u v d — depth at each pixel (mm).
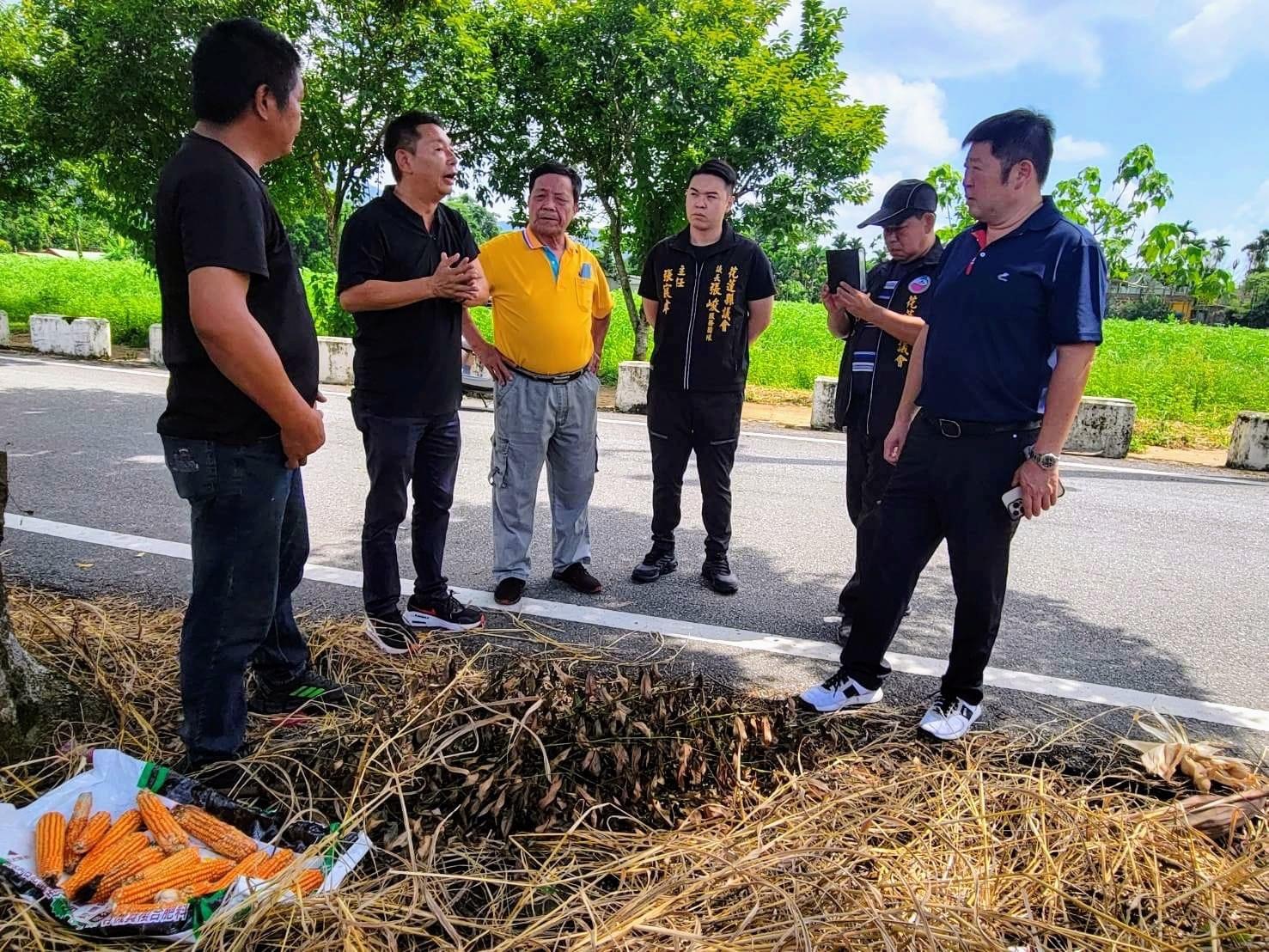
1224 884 2100
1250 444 8344
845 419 3787
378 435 3205
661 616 3857
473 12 12016
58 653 2984
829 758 2660
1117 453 8883
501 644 3438
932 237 3611
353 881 2012
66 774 2307
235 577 2244
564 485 4023
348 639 3334
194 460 2143
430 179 3150
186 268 1964
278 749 2516
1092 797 2494
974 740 2834
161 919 1795
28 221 36250
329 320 15883
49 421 7828
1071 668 3504
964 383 2678
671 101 11172
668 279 4059
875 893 1995
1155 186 11344
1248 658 3662
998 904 2057
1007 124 2547
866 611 2963
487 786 2232
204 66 2035
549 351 3699
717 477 4121
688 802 2379
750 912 1885
